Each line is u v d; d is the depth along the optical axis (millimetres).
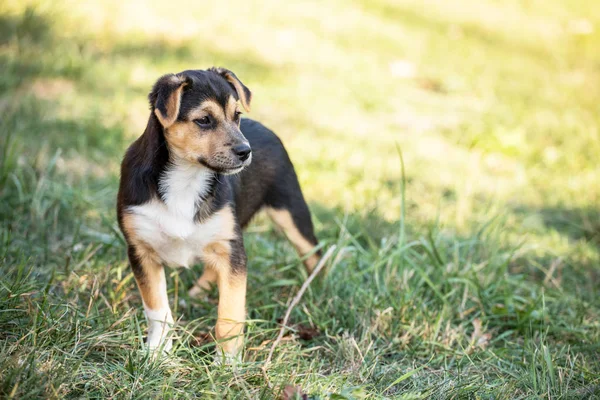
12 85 7629
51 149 6543
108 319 4023
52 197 5469
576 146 8633
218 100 3982
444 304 4680
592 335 4609
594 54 13484
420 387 3887
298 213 4867
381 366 4129
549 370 3908
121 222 4062
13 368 3273
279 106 8586
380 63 10742
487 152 8242
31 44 8742
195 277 4938
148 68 8828
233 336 3855
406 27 12758
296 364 3996
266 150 4738
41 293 4164
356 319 4512
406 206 6496
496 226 6047
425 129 8703
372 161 7539
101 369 3547
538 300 4746
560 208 7066
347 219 6039
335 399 3465
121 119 7473
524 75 11562
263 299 4727
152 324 4078
